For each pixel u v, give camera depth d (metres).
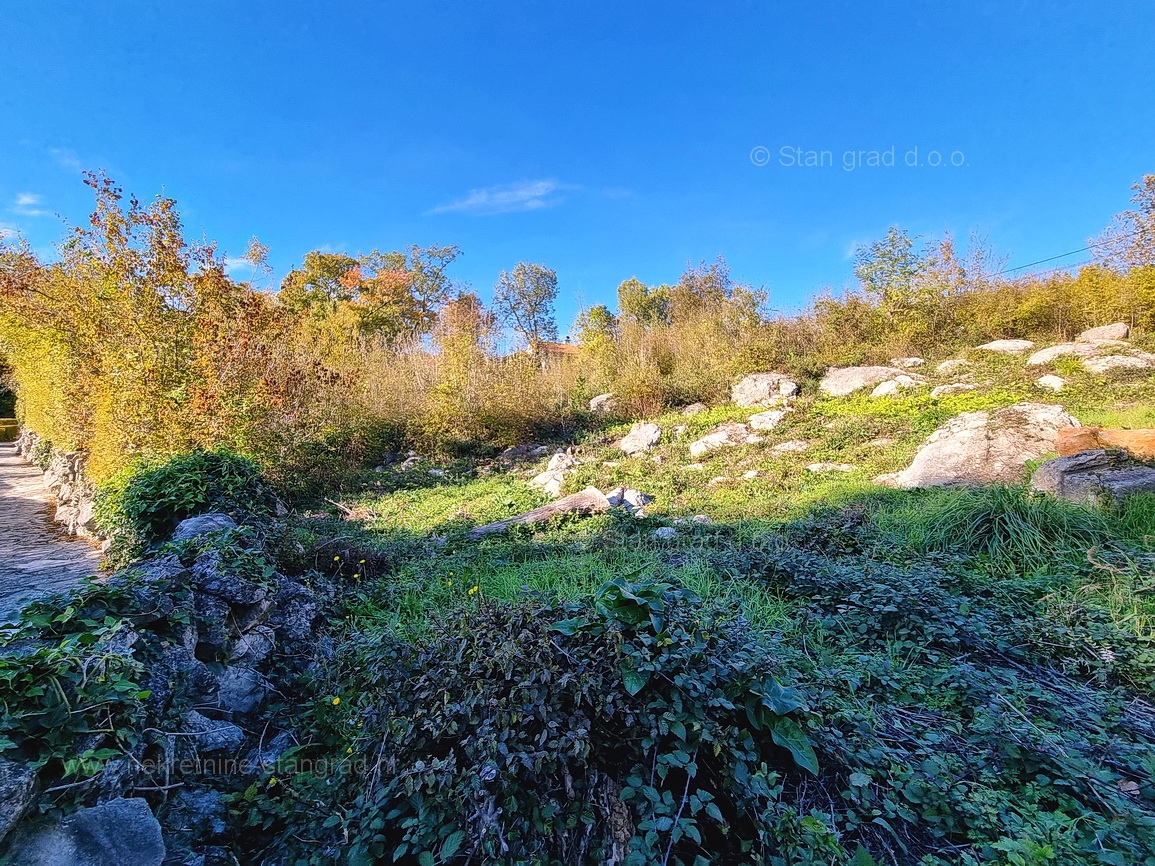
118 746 1.83
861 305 13.27
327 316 18.47
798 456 8.05
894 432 8.29
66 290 8.57
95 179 7.36
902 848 1.73
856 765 1.98
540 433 11.77
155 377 7.55
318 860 1.82
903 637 2.97
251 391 8.16
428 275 26.83
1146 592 3.09
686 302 18.12
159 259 7.71
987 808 1.74
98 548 6.88
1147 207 11.67
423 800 1.76
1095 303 11.89
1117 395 8.36
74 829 1.59
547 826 1.70
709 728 1.80
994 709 2.26
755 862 1.65
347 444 10.23
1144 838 1.60
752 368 12.55
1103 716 2.26
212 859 1.86
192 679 2.53
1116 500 4.26
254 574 3.21
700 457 8.80
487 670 1.98
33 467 15.36
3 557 6.50
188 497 4.78
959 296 13.02
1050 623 2.93
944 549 4.22
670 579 3.66
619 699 1.83
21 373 14.28
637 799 1.76
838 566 3.82
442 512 7.48
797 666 2.52
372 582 4.58
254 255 12.49
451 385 11.28
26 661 1.70
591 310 18.23
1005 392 9.03
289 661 3.25
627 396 12.41
